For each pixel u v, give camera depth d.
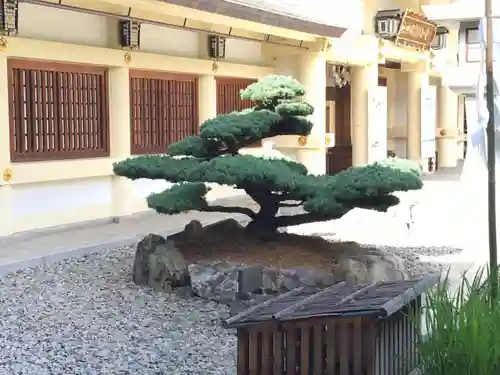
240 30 14.31
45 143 10.80
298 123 8.05
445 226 12.02
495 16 6.11
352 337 4.13
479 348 3.92
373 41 18.27
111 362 5.46
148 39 12.67
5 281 7.91
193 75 13.84
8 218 10.10
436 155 23.55
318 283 7.05
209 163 7.27
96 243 9.91
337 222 12.49
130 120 12.39
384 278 7.47
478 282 4.77
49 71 10.78
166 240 8.39
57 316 6.67
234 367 5.39
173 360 5.54
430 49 21.33
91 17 11.47
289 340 4.29
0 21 9.64
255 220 8.55
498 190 8.16
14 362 5.41
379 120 18.73
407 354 4.67
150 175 7.50
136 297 7.34
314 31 14.64
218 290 7.18
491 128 5.59
